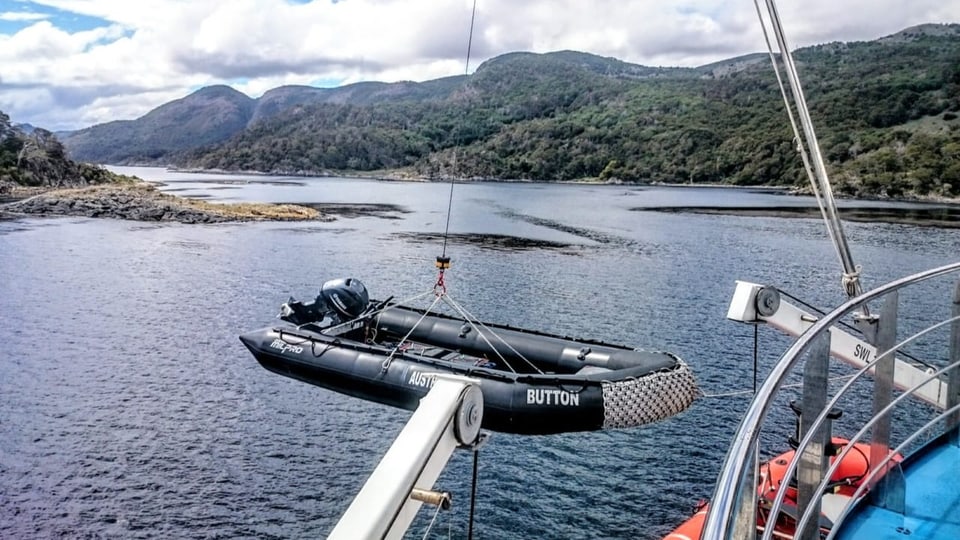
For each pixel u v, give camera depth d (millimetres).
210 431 15188
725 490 1252
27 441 14562
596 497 12539
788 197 92625
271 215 59500
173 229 50688
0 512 11906
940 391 5172
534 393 7906
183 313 25625
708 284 31562
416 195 97938
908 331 22938
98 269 34094
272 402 16891
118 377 18516
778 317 4848
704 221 60688
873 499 2859
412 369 8664
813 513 2113
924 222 56094
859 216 60781
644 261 38156
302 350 9422
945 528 2680
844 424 15180
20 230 48531
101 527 11555
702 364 19719
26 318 24516
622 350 9109
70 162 103500
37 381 18109
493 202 84312
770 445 14250
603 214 67750
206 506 12203
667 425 15508
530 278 32812
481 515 11914
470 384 2027
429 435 1810
